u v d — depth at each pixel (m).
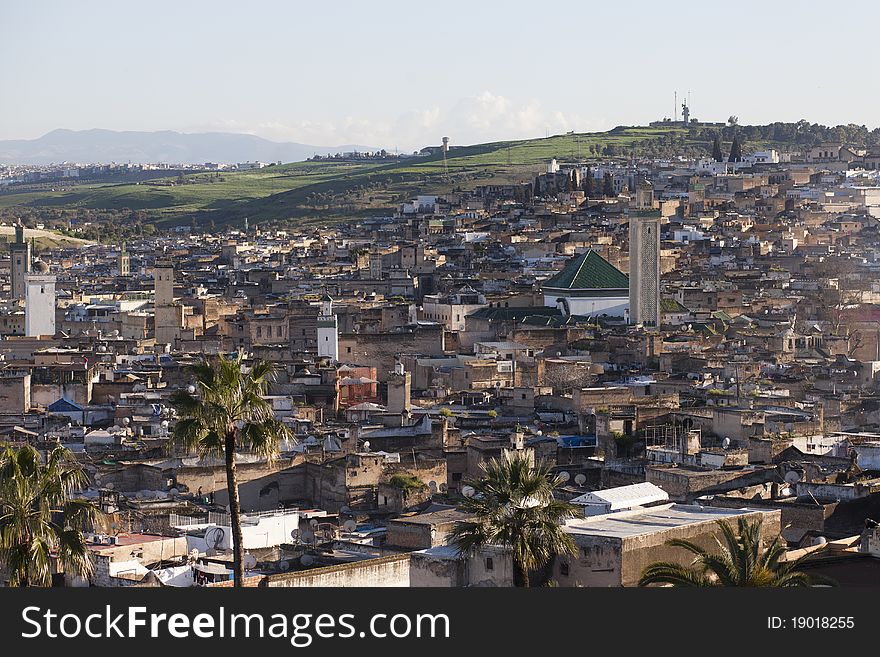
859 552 168.38
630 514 174.62
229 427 163.88
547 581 158.50
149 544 198.25
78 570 170.38
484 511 156.00
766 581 140.75
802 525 195.25
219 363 166.75
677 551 160.00
